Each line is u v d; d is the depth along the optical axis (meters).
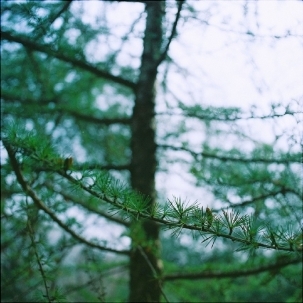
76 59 3.68
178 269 3.96
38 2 2.97
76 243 3.19
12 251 3.23
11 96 3.82
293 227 1.71
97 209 3.31
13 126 2.17
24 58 3.90
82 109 5.05
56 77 4.49
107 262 4.02
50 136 3.93
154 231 3.65
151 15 3.58
